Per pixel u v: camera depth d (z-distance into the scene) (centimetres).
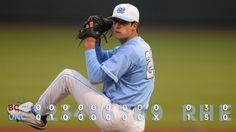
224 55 7950
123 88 2066
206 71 6519
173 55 7838
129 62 2036
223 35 10250
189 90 5222
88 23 2041
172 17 11675
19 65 6619
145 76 2080
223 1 11550
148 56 2088
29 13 11531
